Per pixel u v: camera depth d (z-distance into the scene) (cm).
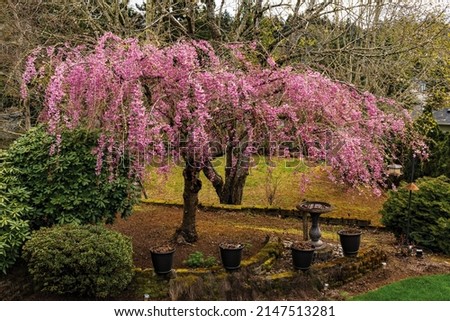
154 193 809
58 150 405
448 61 829
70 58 429
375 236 630
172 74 392
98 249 368
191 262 429
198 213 697
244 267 425
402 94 775
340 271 452
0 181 438
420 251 526
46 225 442
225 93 383
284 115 419
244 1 681
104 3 718
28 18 780
